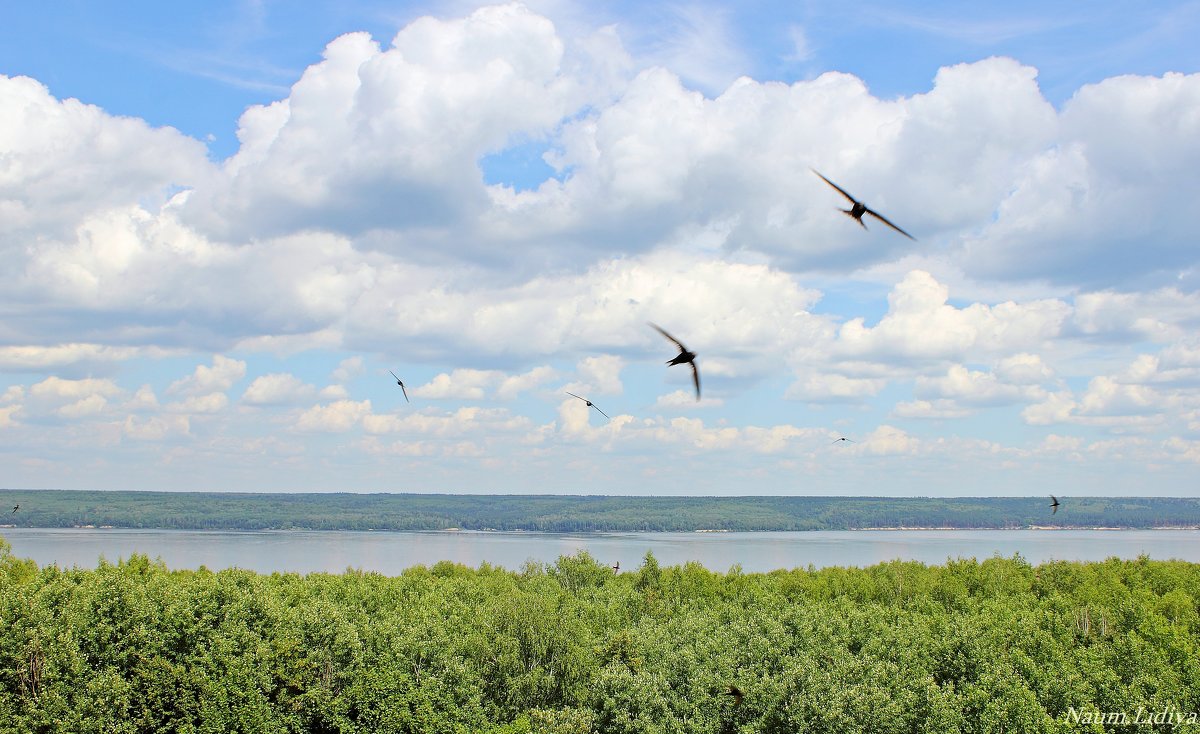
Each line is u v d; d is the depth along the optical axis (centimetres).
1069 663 7531
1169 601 10744
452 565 14700
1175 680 7219
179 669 6956
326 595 10369
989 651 7806
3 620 6862
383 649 7956
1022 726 6500
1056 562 13812
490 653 8119
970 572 13150
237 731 6931
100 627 7206
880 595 12450
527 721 7188
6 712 6378
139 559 10256
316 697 7269
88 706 6525
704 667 7769
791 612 9281
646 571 13788
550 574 13762
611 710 7288
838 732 6600
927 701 6725
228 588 8100
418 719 7325
